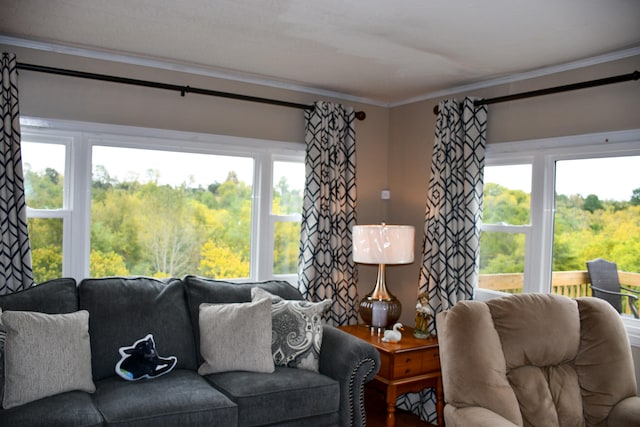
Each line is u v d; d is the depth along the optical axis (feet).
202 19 8.96
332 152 13.32
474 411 6.79
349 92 13.93
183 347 9.85
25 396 7.55
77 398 7.84
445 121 12.35
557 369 7.95
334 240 13.30
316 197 13.01
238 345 9.51
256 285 11.27
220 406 8.15
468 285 11.98
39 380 7.73
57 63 10.66
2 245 9.68
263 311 9.89
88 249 11.19
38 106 10.51
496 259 12.26
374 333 12.22
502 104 11.94
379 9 8.23
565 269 10.91
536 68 11.12
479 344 7.28
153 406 7.77
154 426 7.60
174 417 7.75
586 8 7.86
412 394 12.73
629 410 7.38
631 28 8.64
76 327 8.48
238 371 9.45
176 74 11.87
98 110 11.07
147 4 8.37
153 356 9.12
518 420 7.07
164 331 9.73
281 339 9.93
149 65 11.55
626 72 9.81
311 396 8.99
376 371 9.66
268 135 13.07
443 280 12.11
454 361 7.23
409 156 14.40
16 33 9.92
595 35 9.02
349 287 13.67
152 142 11.74
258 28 9.30
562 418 7.54
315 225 12.97
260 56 11.00
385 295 12.48
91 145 11.18
